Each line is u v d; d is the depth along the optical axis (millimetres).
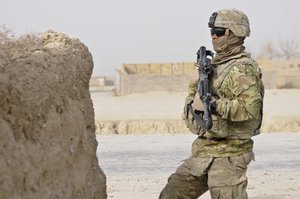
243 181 4277
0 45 3656
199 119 4285
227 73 4199
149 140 17297
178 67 42562
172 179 4637
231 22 4250
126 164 12289
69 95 3857
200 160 4375
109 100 32344
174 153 14086
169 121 21828
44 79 3426
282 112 24594
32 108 3229
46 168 3328
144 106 28875
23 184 3051
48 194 3305
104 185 4480
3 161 2893
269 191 8609
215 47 4344
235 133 4258
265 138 17469
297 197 8055
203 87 4211
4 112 3062
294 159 12773
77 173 3857
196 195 4652
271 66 42812
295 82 42344
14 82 3164
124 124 21344
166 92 36500
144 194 8492
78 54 4176
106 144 16344
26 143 3158
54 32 4332
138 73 42438
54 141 3484
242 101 4086
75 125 3859
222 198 4289
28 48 3822
